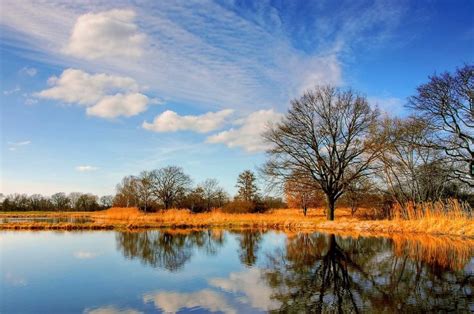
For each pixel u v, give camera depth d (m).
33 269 14.40
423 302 9.55
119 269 14.35
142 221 39.41
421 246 19.39
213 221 37.81
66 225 32.97
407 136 33.47
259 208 52.56
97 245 21.44
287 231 30.34
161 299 10.19
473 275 12.66
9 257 17.12
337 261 15.55
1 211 97.50
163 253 18.41
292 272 13.55
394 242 21.27
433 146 30.48
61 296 10.52
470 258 15.79
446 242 20.94
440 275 12.65
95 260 16.39
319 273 13.27
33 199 102.25
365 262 15.23
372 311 8.95
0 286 11.67
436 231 25.41
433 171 31.55
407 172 36.41
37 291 11.06
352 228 30.28
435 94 29.30
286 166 34.78
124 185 93.56
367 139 33.97
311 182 35.31
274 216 43.12
